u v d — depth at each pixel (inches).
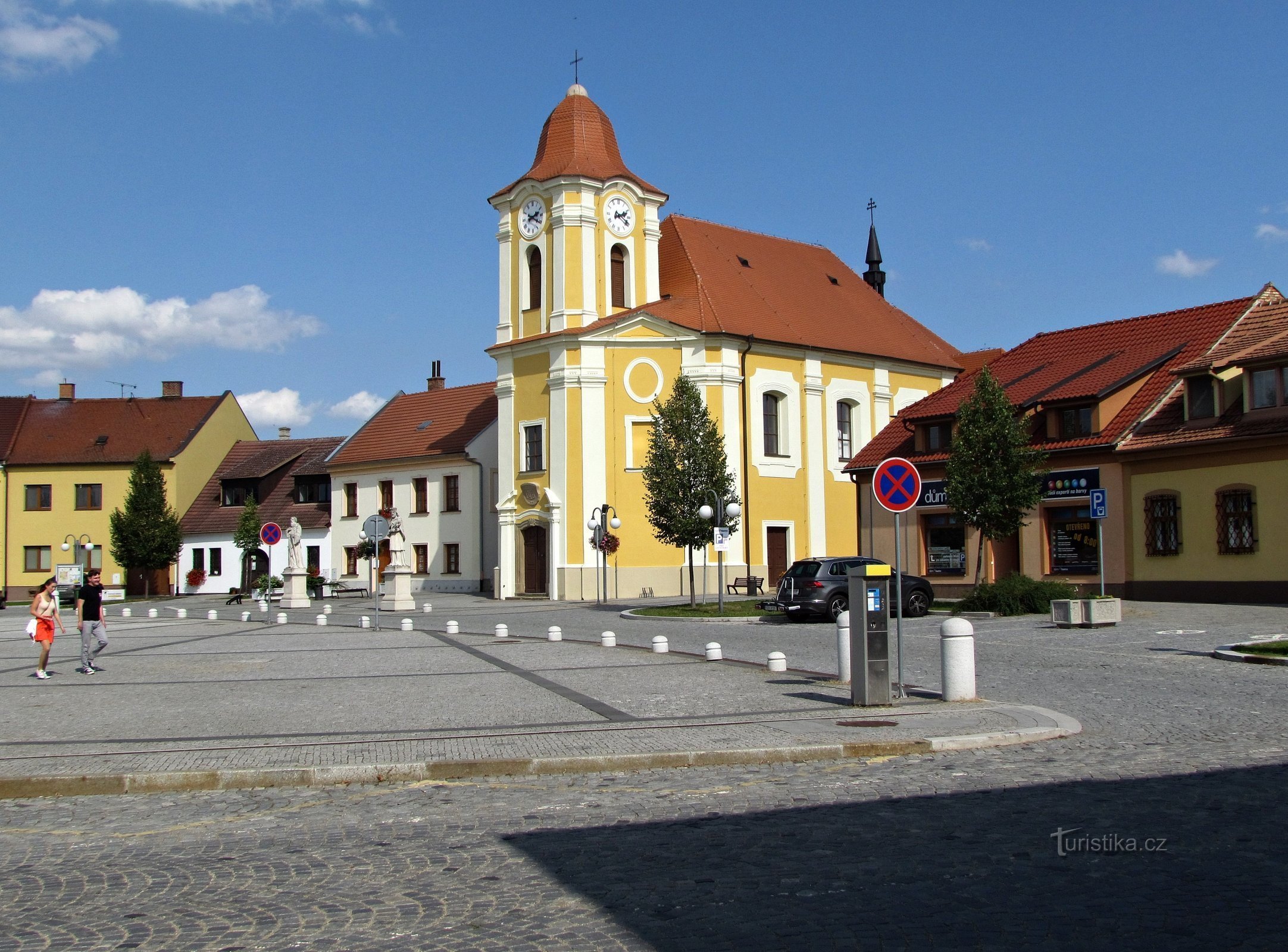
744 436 1973.4
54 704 645.3
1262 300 1478.8
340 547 2615.7
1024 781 396.5
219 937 252.5
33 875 309.1
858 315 2314.2
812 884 281.0
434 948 242.1
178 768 433.1
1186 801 358.9
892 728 499.8
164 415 3009.4
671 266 2122.3
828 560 1278.3
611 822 354.6
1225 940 234.1
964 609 1251.2
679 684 689.6
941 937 239.8
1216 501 1266.0
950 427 1647.4
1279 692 606.2
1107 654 816.3
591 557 1884.8
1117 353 1526.8
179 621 1624.0
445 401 2605.8
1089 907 257.0
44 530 2878.9
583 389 1907.0
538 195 2000.5
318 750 470.9
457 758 444.5
